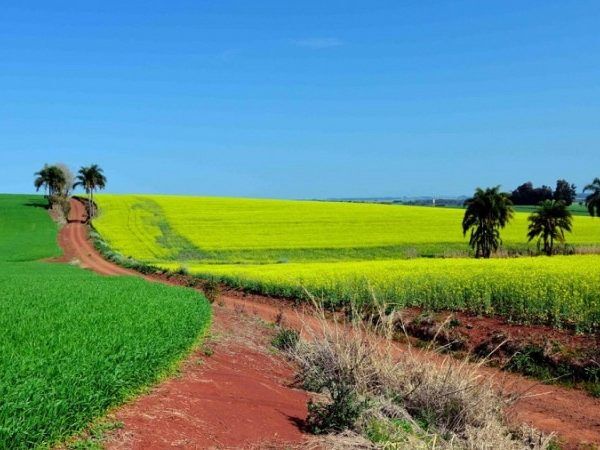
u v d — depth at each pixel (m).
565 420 11.41
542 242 60.62
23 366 7.07
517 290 18.23
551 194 139.25
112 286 20.69
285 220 70.88
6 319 11.37
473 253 56.66
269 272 32.59
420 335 18.62
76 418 6.46
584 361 14.12
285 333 15.43
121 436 6.84
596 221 76.94
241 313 21.08
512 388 13.06
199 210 81.06
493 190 55.34
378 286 22.33
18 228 76.25
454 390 9.41
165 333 10.41
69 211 91.31
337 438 8.20
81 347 8.40
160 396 8.64
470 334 17.42
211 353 12.58
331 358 11.03
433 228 65.88
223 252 53.44
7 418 5.56
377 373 10.16
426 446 7.79
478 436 8.21
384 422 8.54
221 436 7.72
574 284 18.05
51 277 27.55
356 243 56.50
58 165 94.12
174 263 47.75
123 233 64.12
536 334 16.12
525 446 8.50
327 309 24.11
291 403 10.48
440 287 20.81
